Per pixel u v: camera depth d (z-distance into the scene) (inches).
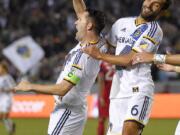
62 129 609.6
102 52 609.3
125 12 2333.9
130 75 610.9
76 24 609.6
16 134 1294.3
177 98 1675.7
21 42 1638.8
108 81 1053.2
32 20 2257.6
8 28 2245.3
